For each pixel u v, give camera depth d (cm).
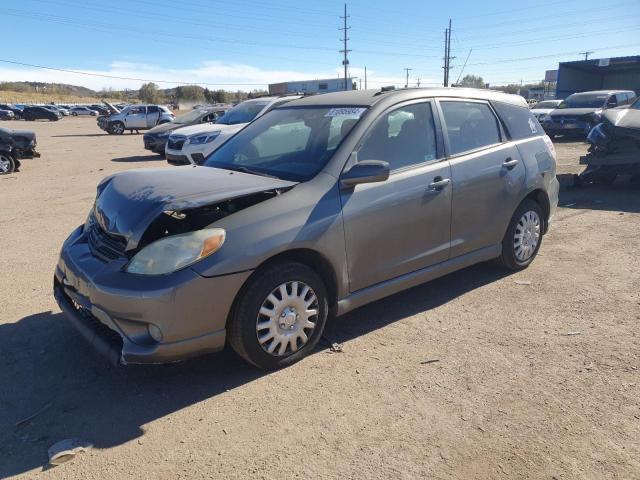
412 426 296
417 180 410
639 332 401
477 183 455
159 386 341
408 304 461
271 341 345
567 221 733
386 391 330
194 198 330
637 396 319
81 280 336
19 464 272
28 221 793
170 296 303
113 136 2952
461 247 456
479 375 346
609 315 431
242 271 321
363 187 379
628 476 256
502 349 379
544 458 269
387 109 411
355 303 388
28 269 566
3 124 4431
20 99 8956
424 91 446
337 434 290
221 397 327
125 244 332
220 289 316
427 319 430
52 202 947
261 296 333
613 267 541
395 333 407
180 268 308
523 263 532
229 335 336
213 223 325
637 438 282
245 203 360
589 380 338
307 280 353
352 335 405
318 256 360
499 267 536
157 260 311
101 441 289
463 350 379
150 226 338
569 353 372
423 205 413
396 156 409
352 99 436
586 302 457
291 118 453
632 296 468
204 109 1770
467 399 320
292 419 304
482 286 497
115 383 345
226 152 464
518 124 521
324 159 380
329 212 358
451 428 293
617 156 890
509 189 486
